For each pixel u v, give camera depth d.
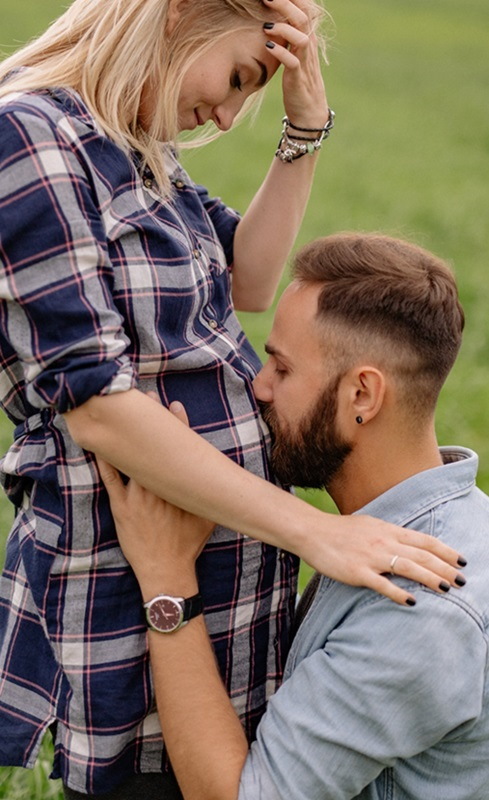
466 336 7.77
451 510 2.27
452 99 20.41
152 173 2.31
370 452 2.30
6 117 2.05
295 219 2.78
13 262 2.04
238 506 2.12
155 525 2.20
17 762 2.34
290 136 2.71
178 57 2.25
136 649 2.26
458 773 2.26
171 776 2.36
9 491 2.41
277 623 2.44
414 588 2.13
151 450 2.07
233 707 2.37
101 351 2.03
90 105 2.21
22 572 2.38
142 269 2.18
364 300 2.23
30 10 22.42
